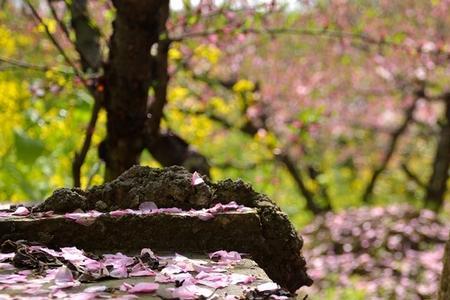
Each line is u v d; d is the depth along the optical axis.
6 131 7.52
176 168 3.06
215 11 6.02
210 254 2.76
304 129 7.79
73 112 6.91
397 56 12.53
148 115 5.27
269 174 11.09
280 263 2.91
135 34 4.52
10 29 8.33
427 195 15.81
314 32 6.25
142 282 2.35
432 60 8.98
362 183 18.20
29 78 7.43
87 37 5.74
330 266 11.16
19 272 2.45
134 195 2.97
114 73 4.75
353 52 14.09
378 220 12.37
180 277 2.37
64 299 2.14
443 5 13.73
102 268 2.43
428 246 11.67
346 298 9.50
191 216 2.81
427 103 15.62
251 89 10.32
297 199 16.23
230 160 12.73
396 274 10.66
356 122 16.56
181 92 7.52
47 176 8.21
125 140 5.00
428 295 9.96
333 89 15.29
